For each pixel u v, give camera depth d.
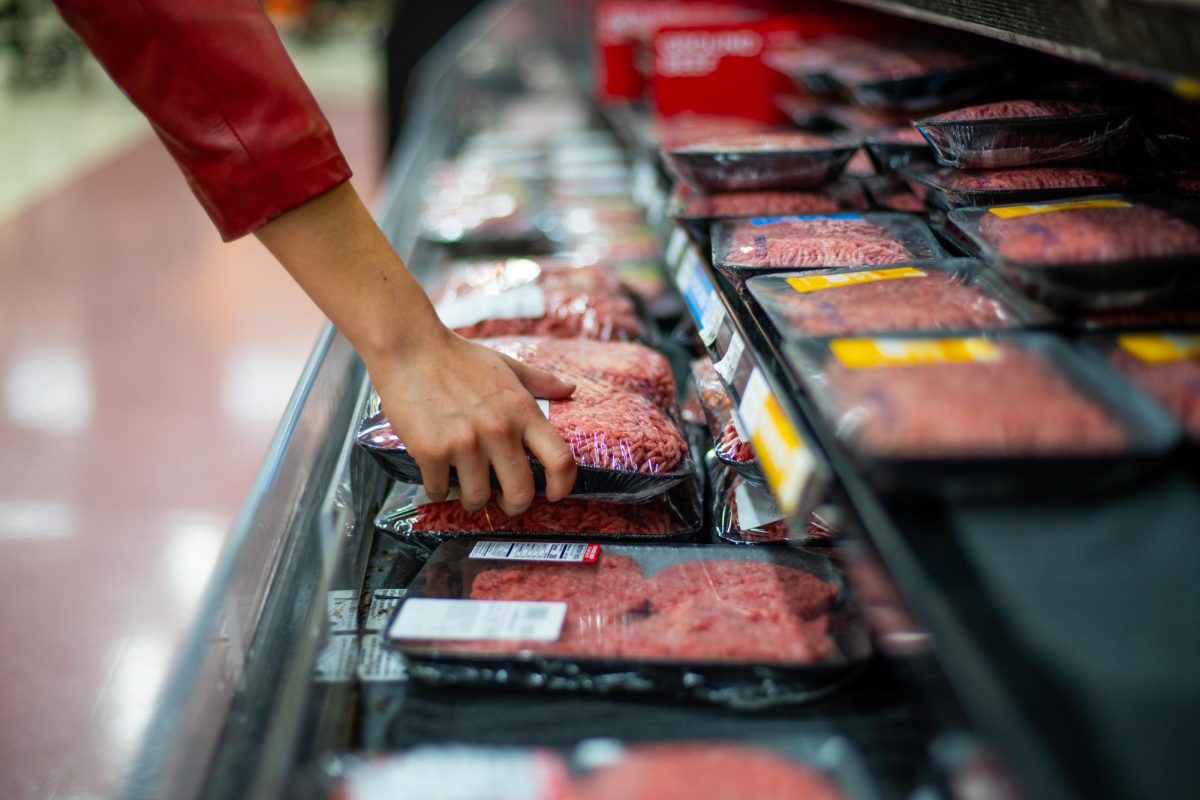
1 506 2.48
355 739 0.80
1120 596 0.57
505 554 1.03
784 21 2.32
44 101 7.97
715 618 0.92
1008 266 0.85
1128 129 1.15
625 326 1.53
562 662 0.85
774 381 0.83
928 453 0.64
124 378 3.23
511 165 2.82
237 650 0.81
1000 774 0.51
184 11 0.86
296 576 0.95
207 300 3.94
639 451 1.07
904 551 0.60
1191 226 0.86
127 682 1.89
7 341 3.51
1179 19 0.61
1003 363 0.74
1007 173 1.16
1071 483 0.64
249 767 0.75
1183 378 0.71
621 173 2.67
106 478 2.62
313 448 1.06
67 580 2.19
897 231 1.20
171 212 5.12
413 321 0.95
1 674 1.90
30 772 1.66
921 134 1.25
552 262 1.77
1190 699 0.51
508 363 1.10
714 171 1.44
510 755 0.77
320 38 12.59
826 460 0.70
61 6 0.85
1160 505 0.63
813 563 1.01
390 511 1.14
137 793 0.63
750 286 0.98
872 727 0.80
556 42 4.28
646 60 2.62
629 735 0.80
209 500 2.53
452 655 0.86
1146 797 0.48
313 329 3.67
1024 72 1.46
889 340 0.80
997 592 0.57
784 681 0.84
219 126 0.89
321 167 0.91
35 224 4.90
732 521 1.12
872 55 1.76
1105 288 0.81
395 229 1.89
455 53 3.87
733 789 0.73
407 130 3.53
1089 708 0.51
